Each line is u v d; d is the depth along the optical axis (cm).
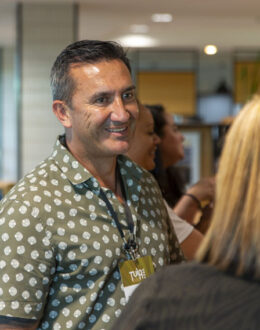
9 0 680
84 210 154
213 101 1055
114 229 157
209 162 475
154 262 164
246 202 104
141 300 107
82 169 157
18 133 702
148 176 181
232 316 102
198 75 1050
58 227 149
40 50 695
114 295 153
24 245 146
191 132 475
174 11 734
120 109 155
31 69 696
